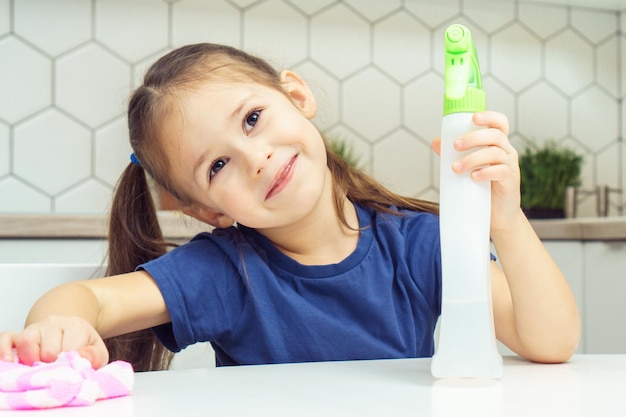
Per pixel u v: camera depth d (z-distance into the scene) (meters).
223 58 0.93
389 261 0.95
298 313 0.90
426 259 0.95
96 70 1.84
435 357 0.48
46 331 0.53
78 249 1.45
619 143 2.21
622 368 0.54
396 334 0.91
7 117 1.78
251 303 0.89
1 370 0.43
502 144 0.51
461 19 2.12
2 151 1.78
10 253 1.41
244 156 0.83
